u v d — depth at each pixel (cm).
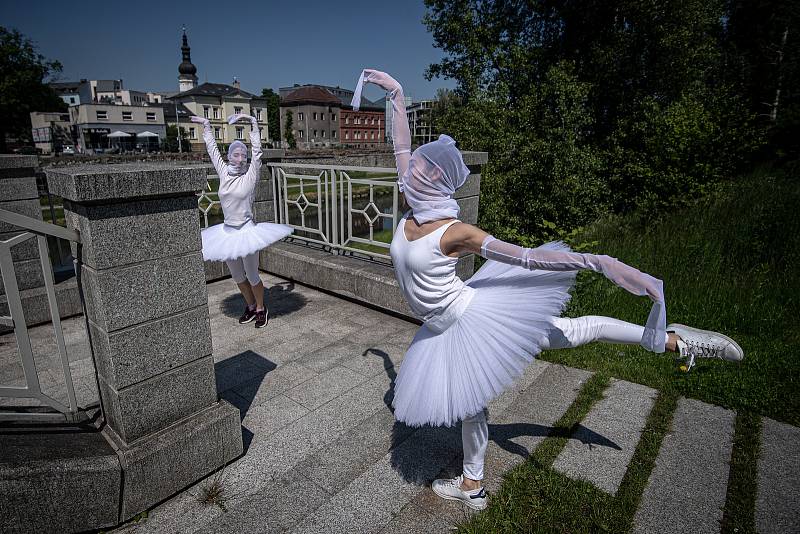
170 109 7494
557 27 1739
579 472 267
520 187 1209
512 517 234
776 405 331
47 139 4922
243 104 8238
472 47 1703
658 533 226
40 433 232
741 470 268
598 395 348
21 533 204
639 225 908
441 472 271
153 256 228
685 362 246
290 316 515
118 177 206
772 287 536
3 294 457
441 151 206
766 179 978
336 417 326
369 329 481
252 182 458
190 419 256
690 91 1466
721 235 674
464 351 222
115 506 225
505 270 252
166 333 239
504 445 293
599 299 507
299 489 257
